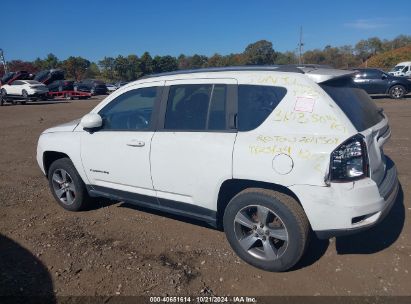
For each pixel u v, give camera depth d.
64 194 5.23
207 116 3.77
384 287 3.23
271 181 3.31
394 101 17.42
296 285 3.32
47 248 4.12
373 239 4.04
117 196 4.59
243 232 3.67
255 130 3.47
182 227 4.52
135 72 95.00
